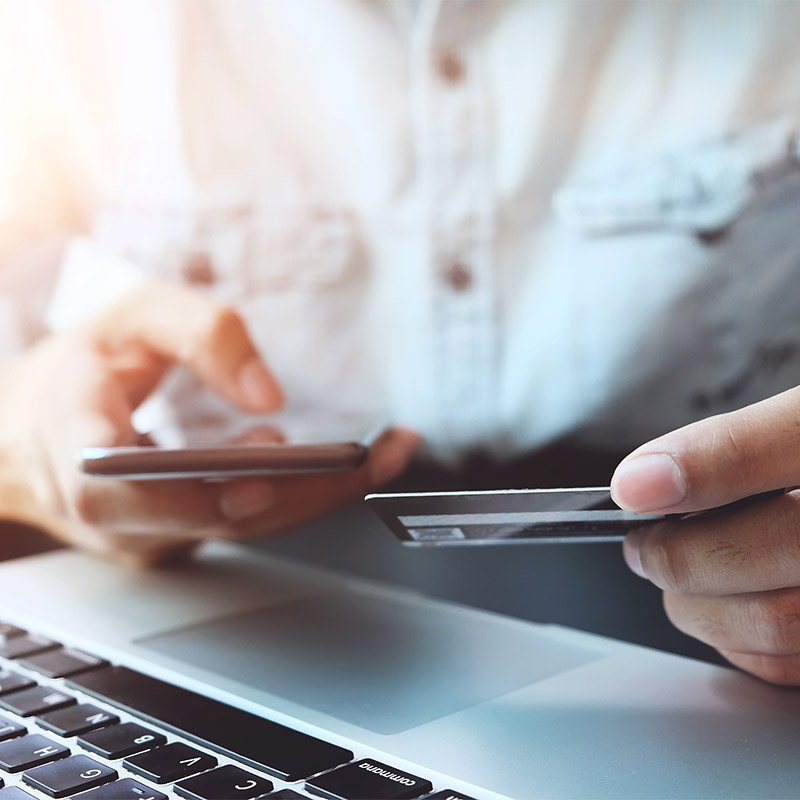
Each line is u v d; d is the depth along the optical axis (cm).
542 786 27
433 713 33
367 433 69
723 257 79
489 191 86
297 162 93
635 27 81
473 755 29
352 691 35
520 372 87
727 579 35
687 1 80
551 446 87
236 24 91
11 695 35
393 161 87
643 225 81
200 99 93
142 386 66
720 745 30
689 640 47
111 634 42
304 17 88
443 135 85
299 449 39
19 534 71
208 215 93
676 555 36
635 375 82
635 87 82
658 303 81
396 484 69
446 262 87
